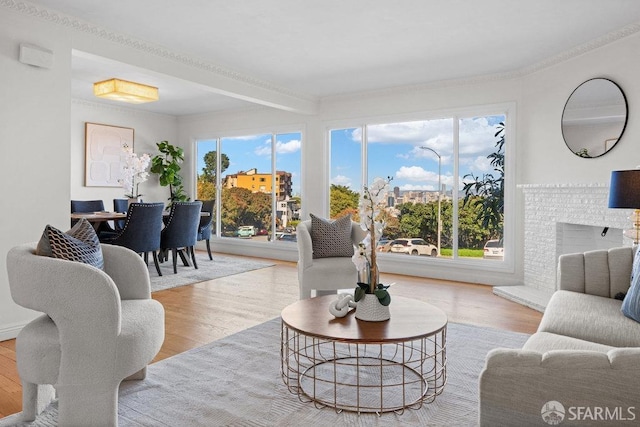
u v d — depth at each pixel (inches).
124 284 91.3
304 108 242.2
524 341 122.5
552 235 172.9
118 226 244.1
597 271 102.6
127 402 86.1
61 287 69.7
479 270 205.9
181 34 152.9
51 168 133.5
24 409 78.0
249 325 138.5
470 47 163.6
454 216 213.5
